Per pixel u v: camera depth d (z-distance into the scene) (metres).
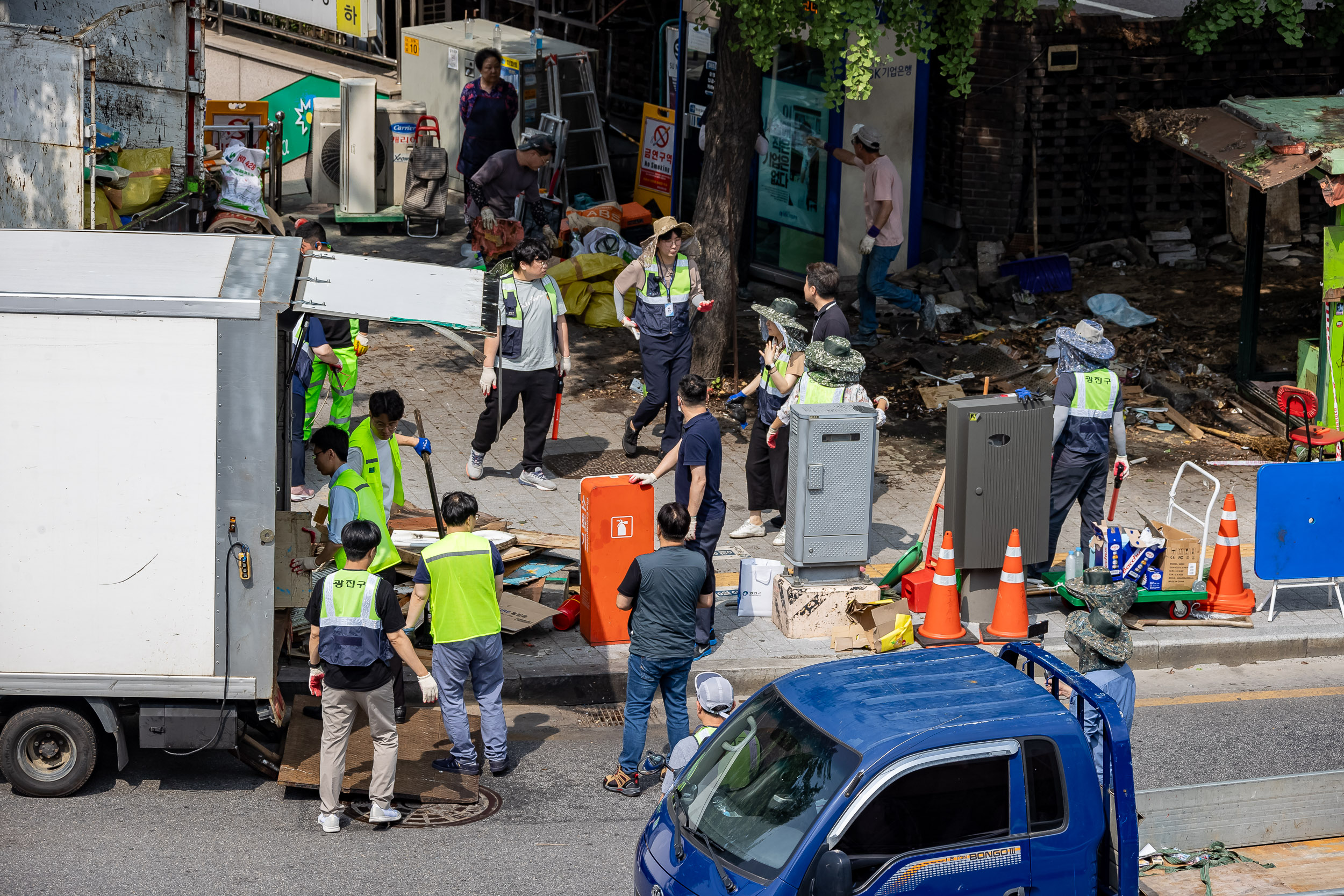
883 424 31.92
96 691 16.67
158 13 29.00
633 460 28.92
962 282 38.53
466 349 30.95
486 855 16.14
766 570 23.27
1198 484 29.00
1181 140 30.84
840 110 38.62
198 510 16.47
